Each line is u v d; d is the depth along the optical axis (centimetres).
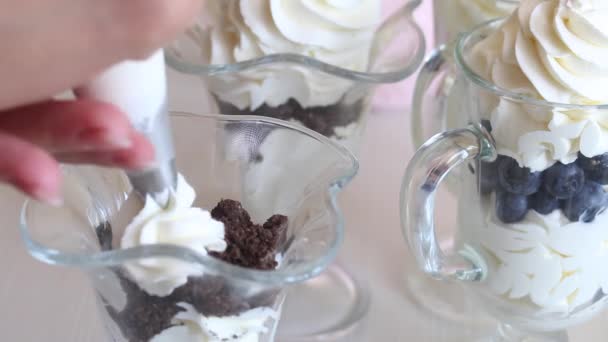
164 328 41
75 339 50
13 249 55
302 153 45
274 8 49
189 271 39
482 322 52
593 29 44
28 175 33
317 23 50
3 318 51
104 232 43
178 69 49
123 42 32
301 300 53
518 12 46
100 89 36
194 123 46
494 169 45
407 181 46
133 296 41
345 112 51
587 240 45
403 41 52
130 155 34
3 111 34
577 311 47
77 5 32
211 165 46
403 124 65
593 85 44
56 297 52
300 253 42
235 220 44
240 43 50
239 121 46
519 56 45
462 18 55
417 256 48
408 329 52
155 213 42
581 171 44
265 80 49
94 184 43
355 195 60
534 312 47
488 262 47
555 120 43
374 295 54
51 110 34
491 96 45
